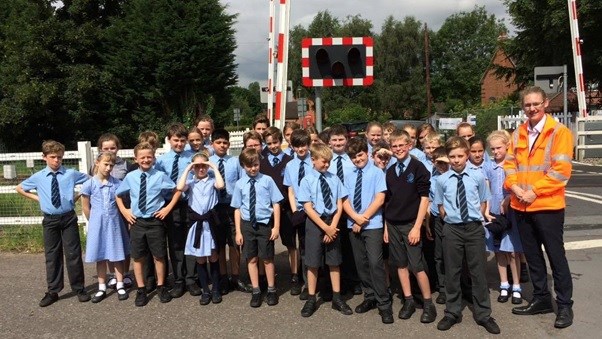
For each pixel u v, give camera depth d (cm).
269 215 519
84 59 2575
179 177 575
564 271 445
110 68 2505
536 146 454
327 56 774
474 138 525
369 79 777
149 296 550
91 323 482
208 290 538
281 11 810
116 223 545
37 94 2347
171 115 2553
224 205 559
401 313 474
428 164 561
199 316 492
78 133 2573
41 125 2594
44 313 509
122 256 544
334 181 494
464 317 472
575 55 1689
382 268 475
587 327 440
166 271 558
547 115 459
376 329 451
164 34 2448
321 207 488
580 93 1705
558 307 449
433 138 562
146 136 557
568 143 445
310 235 494
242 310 505
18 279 611
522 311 471
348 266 548
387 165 501
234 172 575
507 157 479
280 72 823
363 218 478
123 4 2748
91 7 2714
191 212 531
